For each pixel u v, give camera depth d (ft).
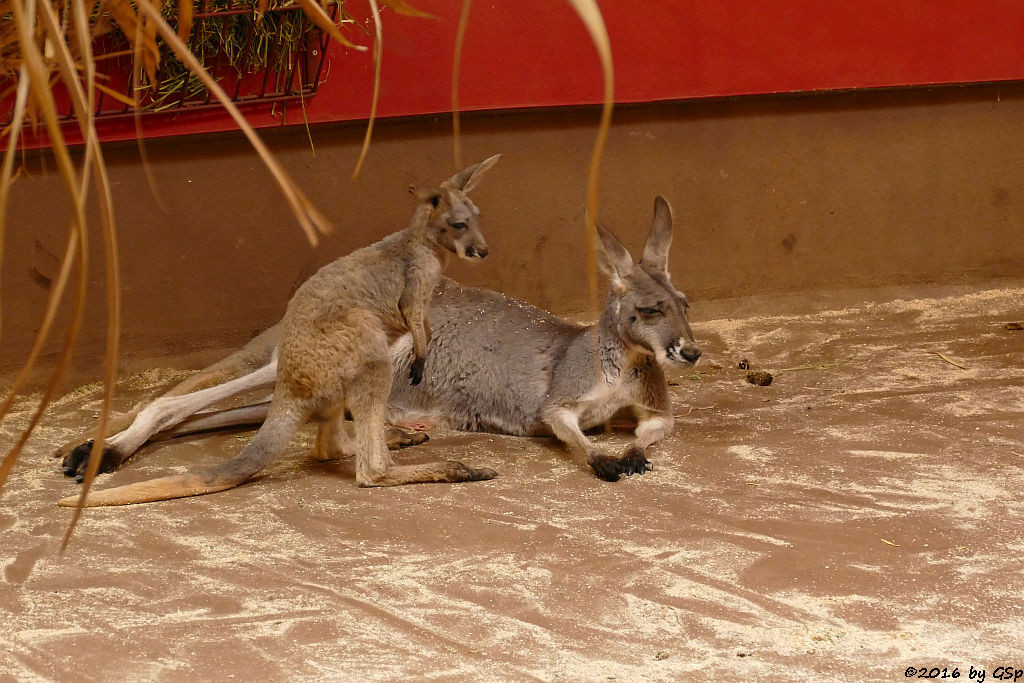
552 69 21.04
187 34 11.93
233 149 20.67
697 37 21.30
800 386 20.35
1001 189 22.34
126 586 17.33
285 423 18.72
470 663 16.63
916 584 17.26
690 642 16.80
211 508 18.25
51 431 19.58
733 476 18.60
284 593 17.24
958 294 22.38
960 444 18.97
